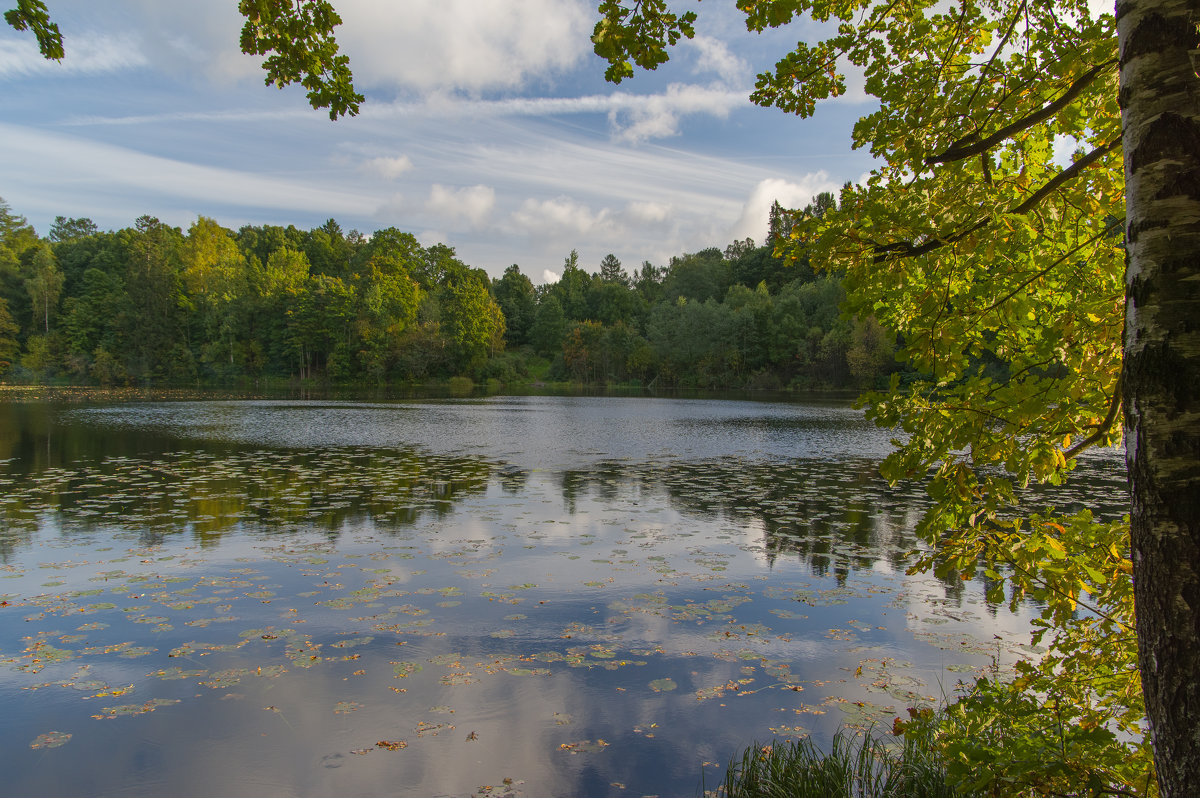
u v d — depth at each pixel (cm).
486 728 460
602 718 473
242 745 438
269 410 3506
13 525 994
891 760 402
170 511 1091
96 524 1002
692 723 466
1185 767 170
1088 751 254
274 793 391
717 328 7112
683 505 1172
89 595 702
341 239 10406
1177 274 177
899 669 547
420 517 1067
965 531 304
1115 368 267
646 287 11038
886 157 294
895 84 285
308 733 452
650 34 294
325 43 390
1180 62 180
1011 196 296
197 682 520
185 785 398
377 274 7706
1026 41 284
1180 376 175
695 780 403
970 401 270
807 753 420
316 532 967
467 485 1353
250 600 691
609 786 397
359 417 3103
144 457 1709
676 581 761
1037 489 1288
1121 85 194
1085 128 291
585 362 8106
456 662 555
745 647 589
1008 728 292
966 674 539
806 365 6631
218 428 2500
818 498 1239
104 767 415
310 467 1567
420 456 1777
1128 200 190
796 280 8175
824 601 702
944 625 640
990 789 252
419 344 7325
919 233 269
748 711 482
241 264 8119
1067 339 276
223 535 945
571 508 1144
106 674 532
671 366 7500
